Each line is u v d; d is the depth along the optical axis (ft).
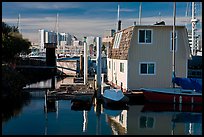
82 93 80.89
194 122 58.59
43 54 206.28
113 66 101.76
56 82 122.21
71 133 50.16
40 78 139.13
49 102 78.18
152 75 83.35
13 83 86.33
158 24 86.07
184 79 76.23
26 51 154.92
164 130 53.21
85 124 56.29
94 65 150.61
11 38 118.73
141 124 57.16
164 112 67.10
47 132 50.26
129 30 85.56
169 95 74.08
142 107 72.54
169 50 83.66
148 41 83.10
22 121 58.03
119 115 64.54
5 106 72.13
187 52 83.66
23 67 146.30
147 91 75.97
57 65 153.99
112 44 107.86
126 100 73.00
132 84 83.10
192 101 73.15
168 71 83.76
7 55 112.37
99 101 79.87
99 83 81.30
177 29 83.46
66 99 80.59
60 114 64.90
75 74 150.92
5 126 53.98
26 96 86.84
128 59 82.69
